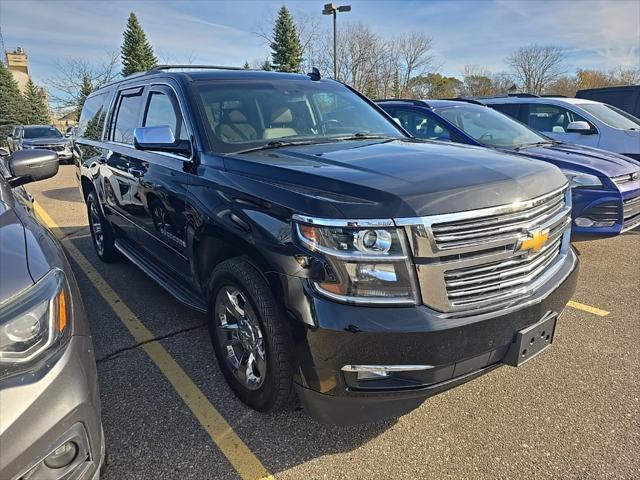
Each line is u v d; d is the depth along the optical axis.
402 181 2.22
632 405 2.77
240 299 2.63
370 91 42.88
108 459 2.38
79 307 1.88
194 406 2.79
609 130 7.04
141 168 3.77
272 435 2.55
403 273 2.05
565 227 2.76
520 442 2.48
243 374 2.73
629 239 6.21
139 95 4.13
